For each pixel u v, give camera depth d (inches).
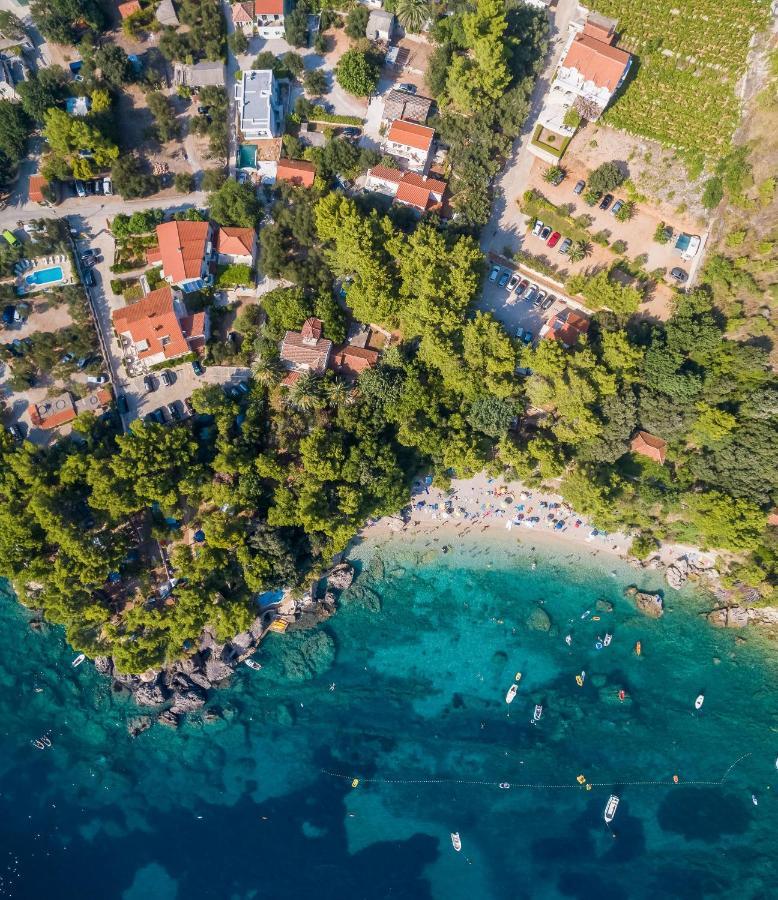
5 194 3678.6
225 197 3472.0
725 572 3754.9
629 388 3417.8
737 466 3422.7
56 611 3351.4
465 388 3415.4
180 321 3503.9
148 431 3319.4
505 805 3698.3
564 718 3740.2
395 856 3678.6
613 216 3617.1
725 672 3747.5
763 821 3587.6
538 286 3683.6
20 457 3312.0
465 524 3841.0
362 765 3762.3
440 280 3289.9
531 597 3846.0
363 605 3855.8
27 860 3668.8
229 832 3720.5
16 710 3789.4
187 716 3767.2
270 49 3759.8
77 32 3718.0
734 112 3459.6
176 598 3580.2
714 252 3489.2
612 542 3836.1
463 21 3371.1
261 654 3818.9
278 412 3563.0
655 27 3484.3
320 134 3690.9
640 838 3622.0
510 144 3501.5
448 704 3816.4
